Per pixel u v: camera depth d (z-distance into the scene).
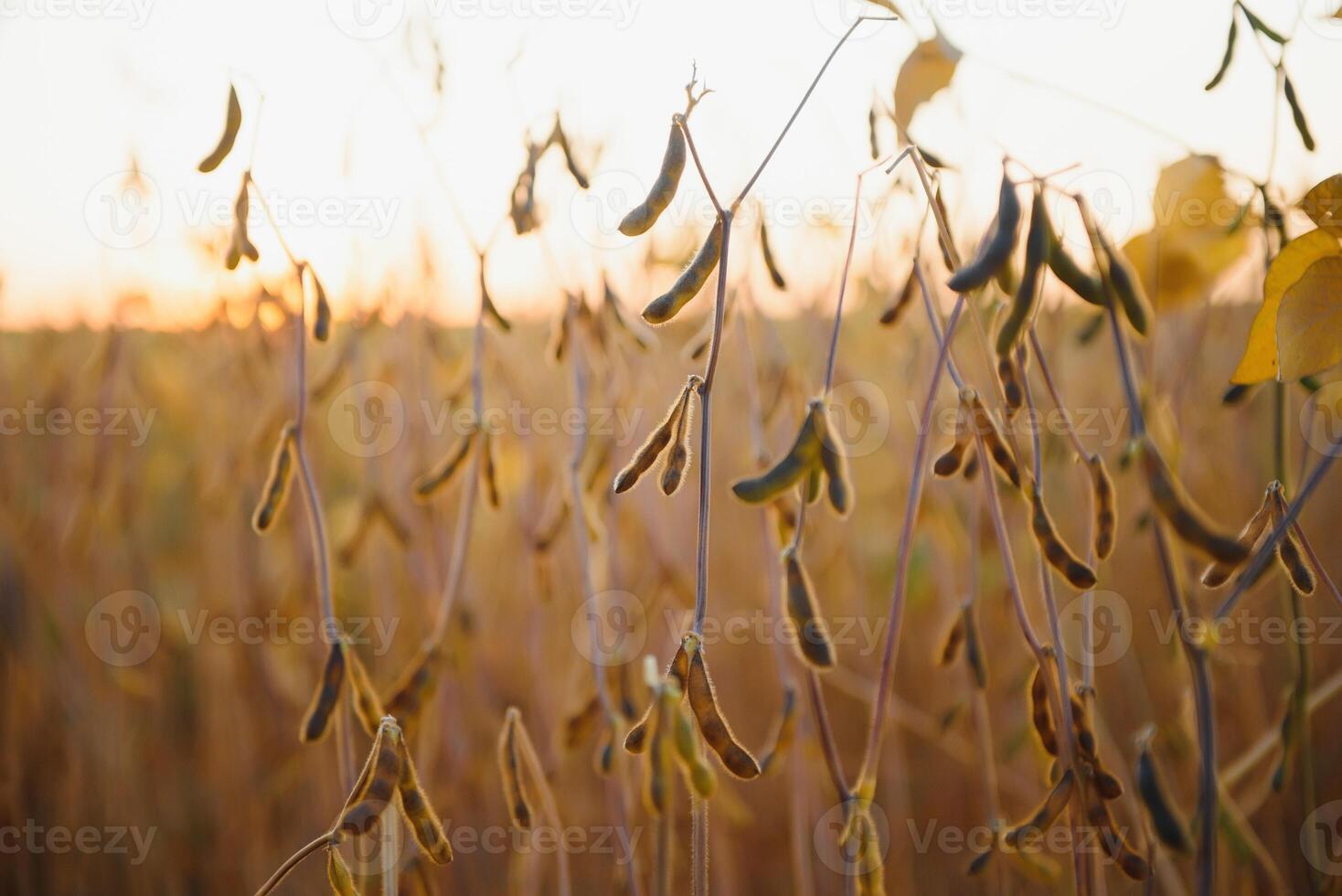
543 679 1.14
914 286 0.78
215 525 1.54
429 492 0.85
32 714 1.50
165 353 1.56
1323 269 0.67
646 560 1.24
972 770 1.33
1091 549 0.75
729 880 1.11
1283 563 0.68
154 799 1.51
